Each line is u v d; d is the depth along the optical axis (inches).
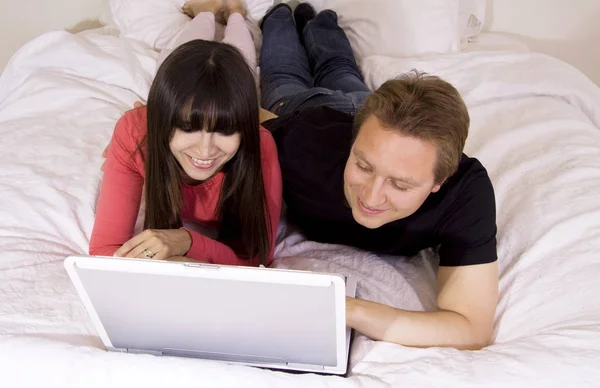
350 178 38.3
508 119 62.8
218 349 36.6
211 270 30.9
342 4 80.7
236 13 76.4
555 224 46.9
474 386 34.5
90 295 33.8
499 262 47.1
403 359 37.4
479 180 42.7
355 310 38.7
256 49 80.0
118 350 38.0
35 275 42.9
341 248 49.3
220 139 39.0
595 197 49.7
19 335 36.3
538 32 89.2
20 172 52.0
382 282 45.4
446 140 35.8
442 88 37.0
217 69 37.5
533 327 40.8
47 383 34.3
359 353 38.6
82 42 68.1
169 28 75.4
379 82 69.4
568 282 42.7
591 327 38.2
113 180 44.3
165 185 42.6
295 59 74.4
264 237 45.7
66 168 53.5
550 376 34.7
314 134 47.6
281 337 34.5
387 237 45.9
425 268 48.0
